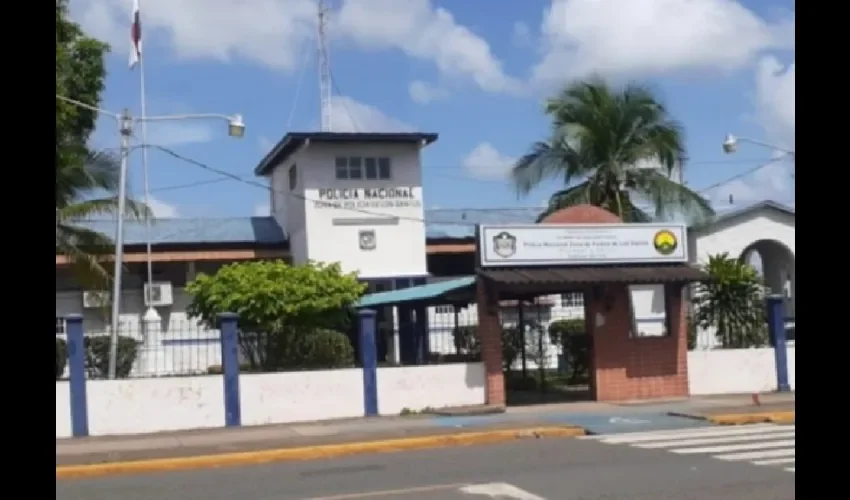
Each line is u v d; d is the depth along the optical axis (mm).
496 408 20656
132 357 21188
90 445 17500
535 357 27078
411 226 36750
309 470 14156
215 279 24547
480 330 21438
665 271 21922
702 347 25938
